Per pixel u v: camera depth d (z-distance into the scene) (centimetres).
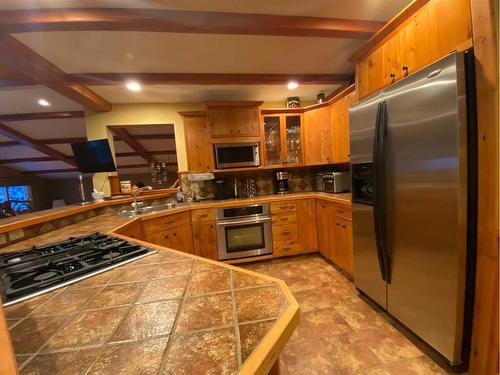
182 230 285
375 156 166
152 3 156
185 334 51
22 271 93
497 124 112
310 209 319
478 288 124
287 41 211
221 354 45
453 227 124
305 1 164
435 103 127
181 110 350
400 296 163
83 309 64
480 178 120
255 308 60
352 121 202
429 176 134
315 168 384
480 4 114
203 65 246
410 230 149
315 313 193
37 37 181
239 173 367
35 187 884
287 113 341
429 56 141
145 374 41
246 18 172
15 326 58
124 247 116
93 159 278
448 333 132
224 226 303
